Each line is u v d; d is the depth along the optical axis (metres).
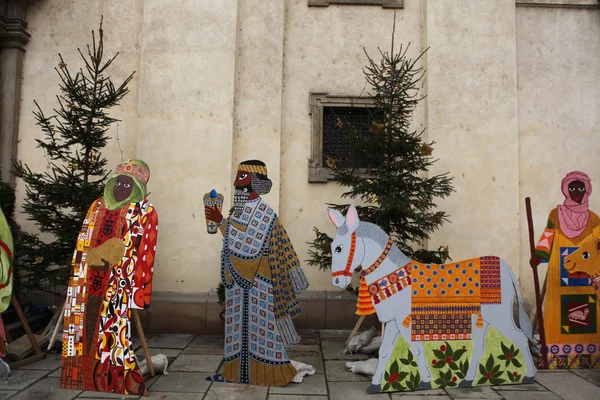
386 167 5.03
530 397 3.85
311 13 6.55
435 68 6.26
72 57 6.41
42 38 6.44
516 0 6.53
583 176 4.81
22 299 6.05
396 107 5.28
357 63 6.50
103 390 3.88
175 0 6.24
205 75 6.14
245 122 6.23
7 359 4.55
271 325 4.09
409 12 6.54
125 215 4.06
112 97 5.18
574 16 6.55
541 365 4.62
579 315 4.72
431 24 6.32
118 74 6.38
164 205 6.00
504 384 4.12
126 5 6.45
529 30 6.55
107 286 3.97
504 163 6.16
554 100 6.51
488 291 4.18
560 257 4.74
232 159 6.11
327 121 6.50
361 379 4.27
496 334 4.16
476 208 6.11
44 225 5.04
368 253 4.12
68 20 6.46
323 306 6.02
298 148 6.40
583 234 4.76
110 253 3.99
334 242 4.21
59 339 5.11
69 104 5.17
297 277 4.20
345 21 6.54
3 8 6.21
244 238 4.16
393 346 4.01
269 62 6.30
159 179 6.02
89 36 6.45
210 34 6.19
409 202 4.83
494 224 6.09
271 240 4.16
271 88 6.27
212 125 6.09
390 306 4.05
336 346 5.37
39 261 4.97
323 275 6.23
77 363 3.96
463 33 6.32
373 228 4.18
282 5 6.39
